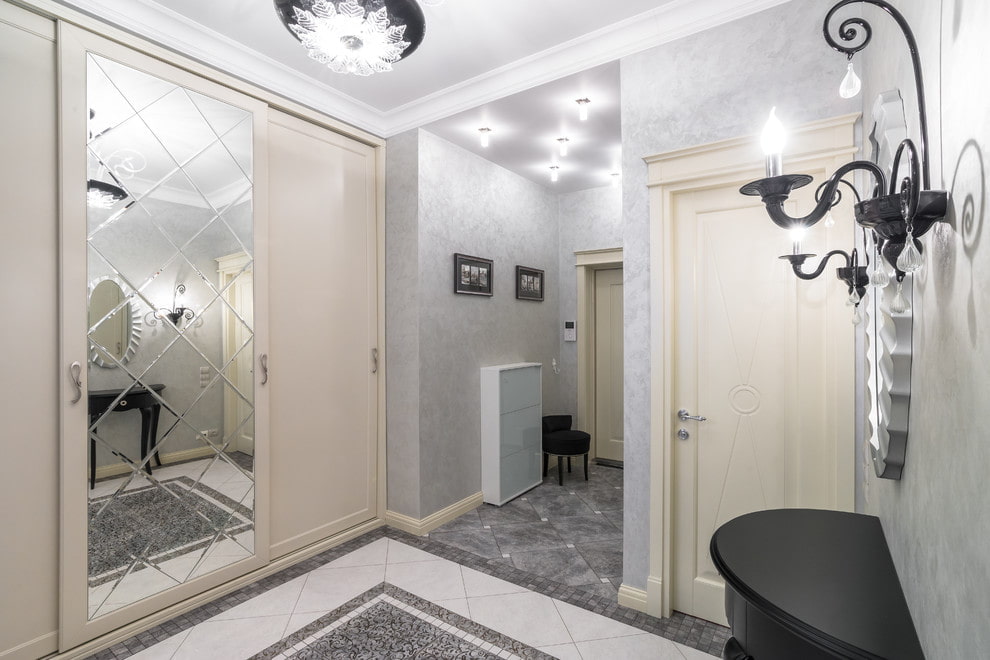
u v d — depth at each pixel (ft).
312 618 7.59
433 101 10.25
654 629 7.29
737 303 7.23
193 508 7.93
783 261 6.91
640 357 7.73
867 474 5.65
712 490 7.41
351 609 7.83
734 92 6.93
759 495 7.07
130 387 7.25
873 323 4.71
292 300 9.42
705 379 7.45
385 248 11.23
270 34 8.00
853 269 4.92
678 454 7.65
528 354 14.66
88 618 6.77
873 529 4.50
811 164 6.47
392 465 11.15
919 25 3.19
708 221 7.43
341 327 10.36
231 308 8.44
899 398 3.46
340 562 9.40
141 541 7.34
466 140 11.52
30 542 6.34
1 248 6.12
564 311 16.30
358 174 10.74
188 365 7.91
